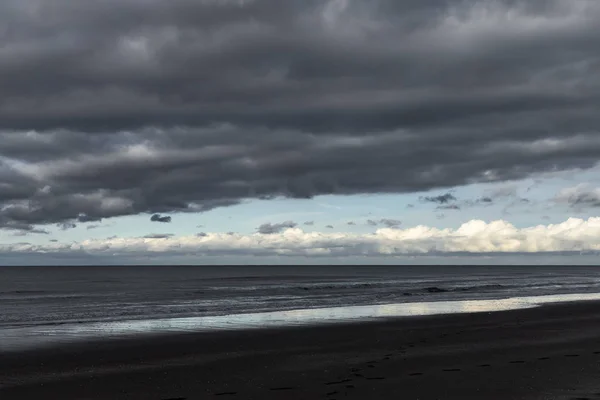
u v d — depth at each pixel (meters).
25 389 12.94
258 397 11.69
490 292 58.09
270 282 97.00
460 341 20.09
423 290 62.38
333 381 13.13
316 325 26.41
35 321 29.42
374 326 25.56
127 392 12.52
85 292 63.28
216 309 37.16
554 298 47.44
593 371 13.77
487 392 11.59
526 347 18.31
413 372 13.96
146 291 64.69
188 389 12.69
